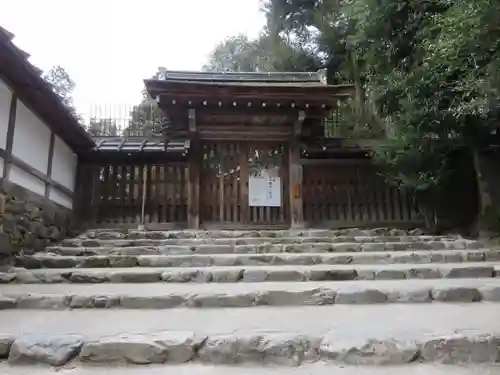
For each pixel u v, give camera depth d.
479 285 4.72
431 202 10.68
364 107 15.54
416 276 5.71
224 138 11.06
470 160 10.68
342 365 2.77
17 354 2.81
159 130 13.52
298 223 10.57
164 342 2.88
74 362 2.80
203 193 10.86
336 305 4.31
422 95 8.48
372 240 8.65
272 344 2.86
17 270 5.86
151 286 5.09
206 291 4.50
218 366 2.77
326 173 11.09
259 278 5.53
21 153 7.13
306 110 10.66
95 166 10.73
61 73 22.89
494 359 2.81
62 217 9.30
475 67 6.20
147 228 10.50
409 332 3.08
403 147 9.78
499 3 5.23
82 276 5.49
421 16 8.91
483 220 9.66
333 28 18.52
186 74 12.09
